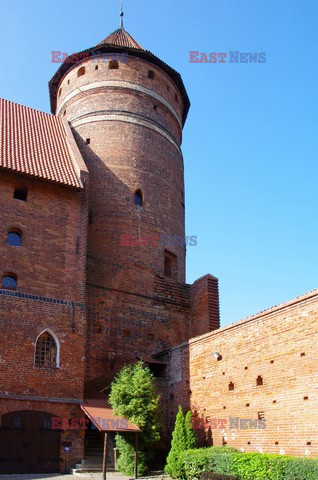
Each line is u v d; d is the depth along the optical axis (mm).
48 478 22094
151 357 32031
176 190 40219
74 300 27234
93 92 39406
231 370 24297
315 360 19766
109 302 32688
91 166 36656
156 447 26781
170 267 38094
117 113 38594
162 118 40875
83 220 29234
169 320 35094
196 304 36125
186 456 22656
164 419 28734
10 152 29531
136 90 39844
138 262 35000
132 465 23938
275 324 22141
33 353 25188
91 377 30094
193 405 26703
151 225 36656
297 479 17266
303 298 20781
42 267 27000
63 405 25125
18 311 25500
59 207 28734
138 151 38031
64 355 25938
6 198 27359
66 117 40250
